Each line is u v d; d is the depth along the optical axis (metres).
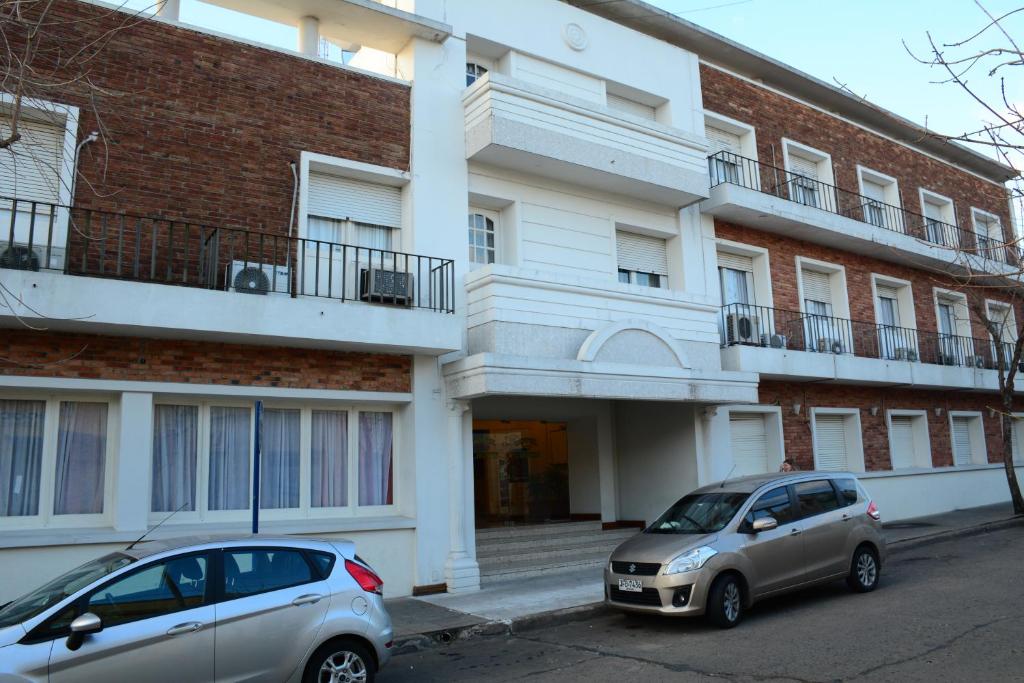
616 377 11.54
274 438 10.21
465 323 11.39
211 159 9.99
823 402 16.67
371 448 10.92
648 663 7.07
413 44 11.98
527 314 11.08
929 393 19.45
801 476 9.85
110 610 5.16
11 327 8.32
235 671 5.39
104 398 9.09
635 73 14.73
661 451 14.51
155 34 9.88
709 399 12.77
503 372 10.41
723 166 16.30
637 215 14.06
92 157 9.24
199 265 9.61
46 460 8.70
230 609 5.50
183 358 9.30
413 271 11.15
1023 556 12.11
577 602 9.73
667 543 8.70
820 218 16.28
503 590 10.76
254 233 9.82
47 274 8.02
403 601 9.99
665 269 14.73
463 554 10.78
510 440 15.13
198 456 9.62
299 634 5.67
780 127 17.39
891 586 10.20
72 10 9.33
